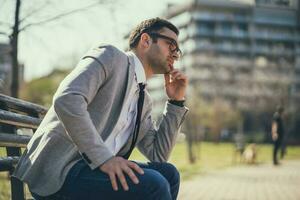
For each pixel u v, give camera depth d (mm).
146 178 2668
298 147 67938
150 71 3227
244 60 120188
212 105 79250
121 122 2969
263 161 26453
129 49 3242
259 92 91562
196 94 46406
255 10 126438
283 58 103438
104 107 2854
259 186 12250
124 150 3170
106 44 2938
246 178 14695
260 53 125062
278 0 55281
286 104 80875
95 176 2723
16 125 3227
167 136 3531
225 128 91312
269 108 87062
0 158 2984
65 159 2766
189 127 26094
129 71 2955
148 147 3537
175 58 3244
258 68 94688
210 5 122750
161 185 2668
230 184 12695
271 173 17062
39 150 2789
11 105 3262
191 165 21641
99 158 2658
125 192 2670
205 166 21109
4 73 8086
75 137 2666
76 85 2717
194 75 83500
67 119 2658
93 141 2666
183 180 13812
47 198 2809
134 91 3043
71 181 2732
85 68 2781
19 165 2877
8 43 7840
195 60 86750
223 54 122000
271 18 127938
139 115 3125
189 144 25453
